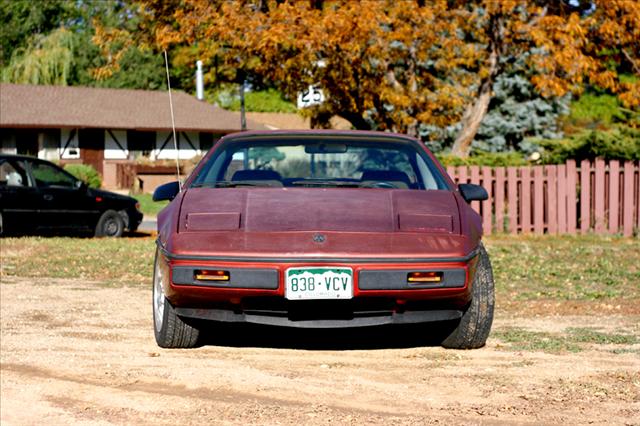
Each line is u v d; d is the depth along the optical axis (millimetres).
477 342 10219
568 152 32438
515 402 7816
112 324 12438
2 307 14086
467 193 10898
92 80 101062
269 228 9414
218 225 9516
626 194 30109
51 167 29422
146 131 82062
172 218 9797
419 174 10867
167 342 10344
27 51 101750
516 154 34812
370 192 10133
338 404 7762
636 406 7688
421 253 9227
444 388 8367
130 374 9039
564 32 32000
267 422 7188
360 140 11266
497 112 56000
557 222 30781
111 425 7227
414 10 32312
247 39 31703
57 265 20625
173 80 108000
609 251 24281
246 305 9383
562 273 18891
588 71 33656
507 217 30953
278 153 11078
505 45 35688
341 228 9383
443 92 35469
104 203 30484
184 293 9344
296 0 32500
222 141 11281
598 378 8805
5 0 108438
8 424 7305
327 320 9391
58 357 9984
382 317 9477
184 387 8477
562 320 12789
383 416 7344
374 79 34062
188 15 33781
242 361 9703
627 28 33031
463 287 9312
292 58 32625
